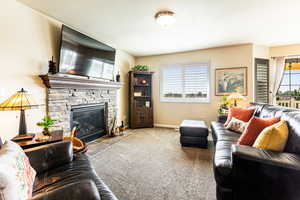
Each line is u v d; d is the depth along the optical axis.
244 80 3.78
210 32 3.01
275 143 1.23
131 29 2.85
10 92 1.89
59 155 1.34
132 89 4.41
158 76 4.75
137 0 1.94
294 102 3.92
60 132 1.98
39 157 1.24
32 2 1.97
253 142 1.48
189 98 4.43
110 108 3.77
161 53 4.58
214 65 4.07
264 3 2.02
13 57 1.92
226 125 2.69
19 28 1.97
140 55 4.84
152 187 1.64
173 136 3.63
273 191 1.06
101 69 3.21
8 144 1.06
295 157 1.08
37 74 2.19
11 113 1.92
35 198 0.69
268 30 2.92
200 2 1.99
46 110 2.29
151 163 2.21
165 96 4.71
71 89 2.68
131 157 2.42
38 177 1.15
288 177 1.01
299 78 3.86
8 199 0.69
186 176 1.86
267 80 3.99
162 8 2.13
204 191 1.57
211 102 4.14
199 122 3.29
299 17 2.40
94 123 3.38
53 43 2.42
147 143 3.11
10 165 0.81
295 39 3.44
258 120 1.53
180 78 4.51
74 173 1.21
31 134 1.80
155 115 4.82
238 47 3.81
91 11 2.21
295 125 1.26
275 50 3.93
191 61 4.31
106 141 3.24
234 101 3.49
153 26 2.73
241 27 2.78
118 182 1.74
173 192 1.56
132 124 4.42
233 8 2.14
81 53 2.69
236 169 1.16
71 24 2.63
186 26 2.73
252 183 1.12
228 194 1.22
